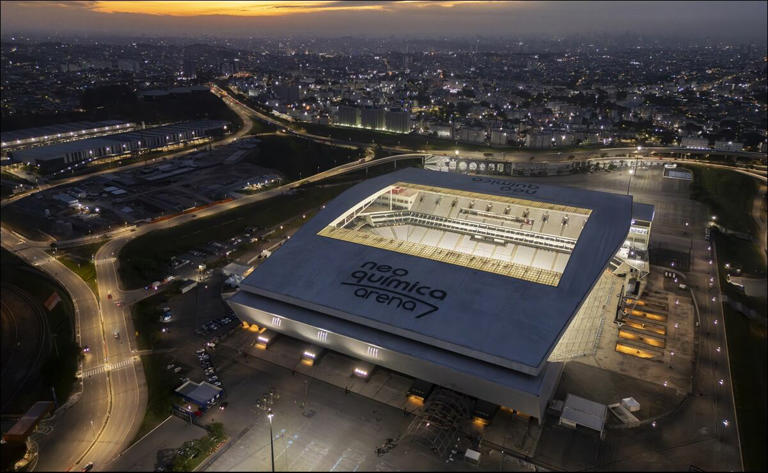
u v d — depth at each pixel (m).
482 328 89.88
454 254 113.31
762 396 94.94
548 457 80.94
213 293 135.12
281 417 88.94
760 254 164.62
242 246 168.50
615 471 78.19
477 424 88.06
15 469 80.44
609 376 100.19
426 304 96.75
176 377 99.75
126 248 167.50
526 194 140.75
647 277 141.62
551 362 91.38
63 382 101.12
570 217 134.00
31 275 150.12
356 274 107.12
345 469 78.19
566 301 94.62
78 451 83.81
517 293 97.75
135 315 125.88
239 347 109.12
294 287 105.12
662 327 116.38
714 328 116.62
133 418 91.06
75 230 186.25
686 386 97.19
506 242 135.25
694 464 79.50
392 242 119.19
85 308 130.25
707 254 158.88
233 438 84.44
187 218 197.25
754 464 79.38
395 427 86.88
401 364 93.94
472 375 85.12
